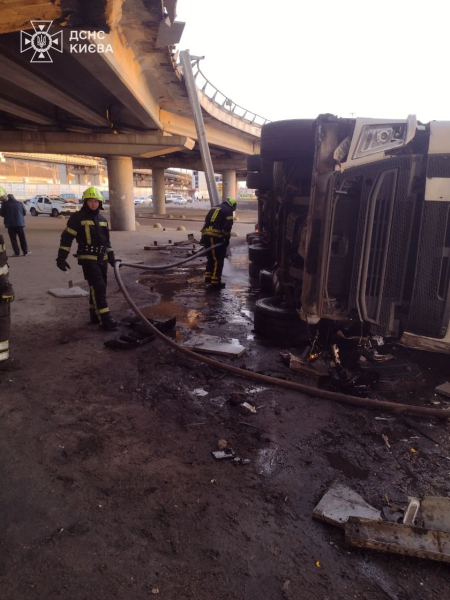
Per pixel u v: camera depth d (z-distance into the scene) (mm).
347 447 3188
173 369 4559
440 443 3254
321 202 4133
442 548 2174
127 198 21688
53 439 3193
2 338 4332
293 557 2178
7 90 14953
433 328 4031
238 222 31906
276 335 5512
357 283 4164
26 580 2002
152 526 2363
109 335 5594
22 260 11602
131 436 3268
